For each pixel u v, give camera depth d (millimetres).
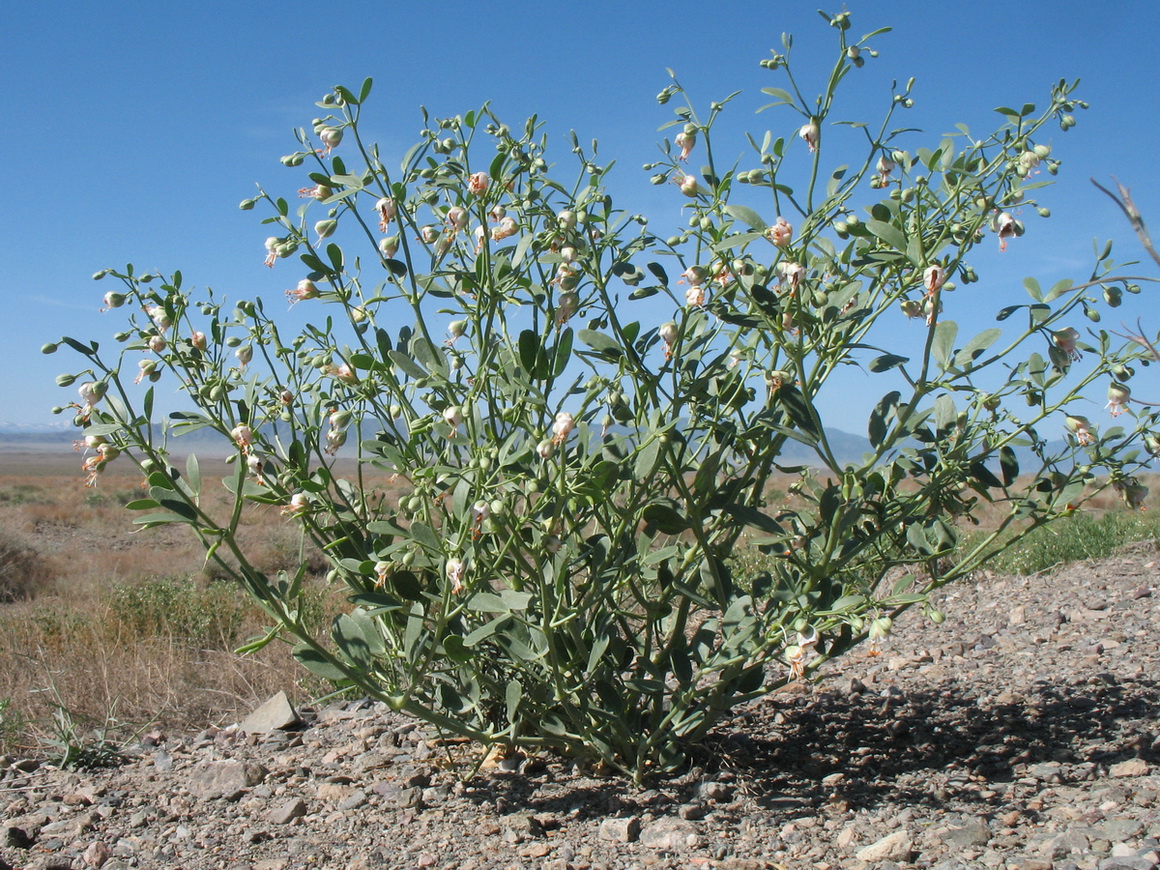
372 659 3242
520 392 2855
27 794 3703
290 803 3275
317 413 3291
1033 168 2635
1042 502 3129
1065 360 2750
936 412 3057
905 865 2506
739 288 3053
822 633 3078
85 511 29328
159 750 4379
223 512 21188
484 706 3707
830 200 2770
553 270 3191
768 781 3363
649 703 3516
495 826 3031
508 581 3070
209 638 7527
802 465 3150
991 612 6477
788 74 2734
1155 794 2818
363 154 2820
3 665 6199
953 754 3557
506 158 2969
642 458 2816
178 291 2922
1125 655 4789
